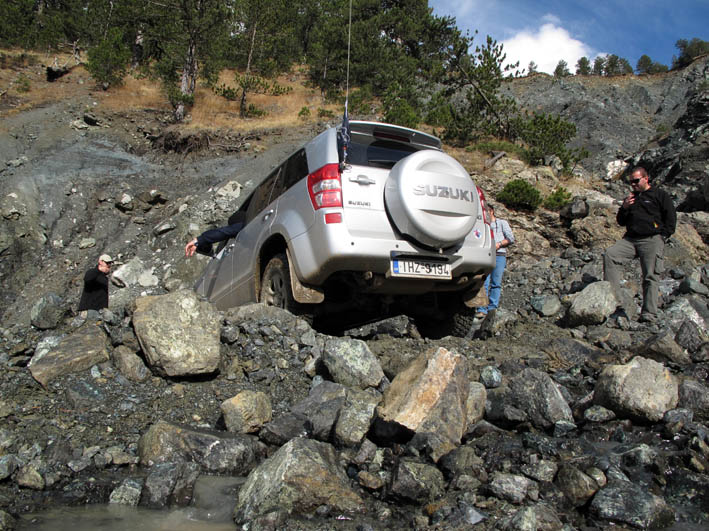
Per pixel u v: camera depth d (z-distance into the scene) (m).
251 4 30.27
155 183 16.80
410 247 4.76
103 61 28.72
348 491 2.44
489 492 2.45
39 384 3.70
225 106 28.06
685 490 2.50
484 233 5.34
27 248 13.49
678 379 3.81
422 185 4.61
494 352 4.89
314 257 4.73
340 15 42.31
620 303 6.47
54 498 2.49
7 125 20.27
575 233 13.14
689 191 16.19
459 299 5.78
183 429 2.98
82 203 15.27
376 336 5.47
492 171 16.30
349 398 3.23
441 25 23.92
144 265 13.15
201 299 4.15
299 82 36.22
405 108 22.11
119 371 3.85
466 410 3.21
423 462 2.64
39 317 4.77
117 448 2.96
